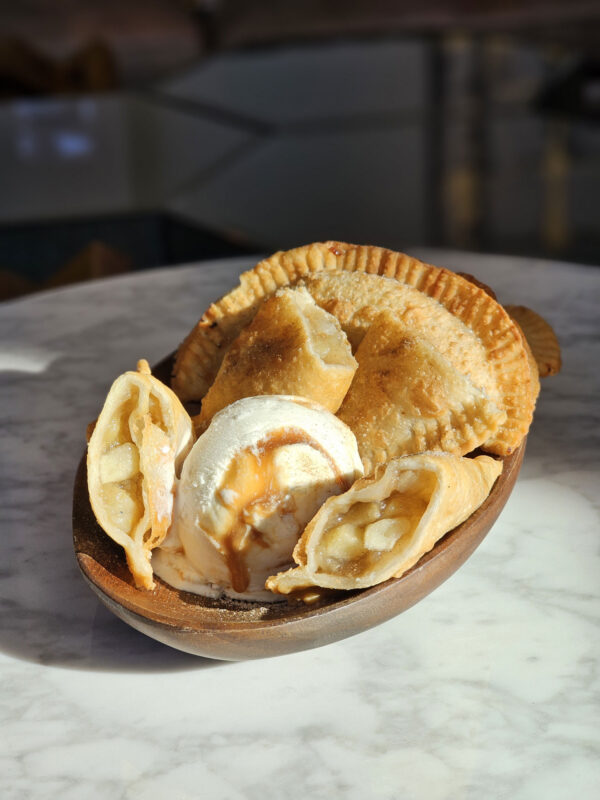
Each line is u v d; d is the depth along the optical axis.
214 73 2.03
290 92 1.83
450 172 1.43
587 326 0.71
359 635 0.41
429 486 0.37
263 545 0.39
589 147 1.53
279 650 0.36
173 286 0.85
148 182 1.32
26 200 1.23
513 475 0.42
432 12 2.97
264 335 0.45
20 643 0.42
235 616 0.37
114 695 0.39
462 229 1.25
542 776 0.34
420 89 1.81
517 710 0.37
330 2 3.15
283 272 0.51
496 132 1.58
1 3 3.08
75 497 0.43
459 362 0.44
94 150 1.47
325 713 0.37
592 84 1.77
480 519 0.39
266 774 0.35
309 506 0.39
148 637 0.42
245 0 3.20
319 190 1.32
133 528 0.39
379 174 1.38
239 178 1.35
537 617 0.41
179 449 0.41
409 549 0.36
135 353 0.71
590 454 0.54
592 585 0.43
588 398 0.61
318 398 0.43
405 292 0.47
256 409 0.40
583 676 0.38
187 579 0.40
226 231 1.15
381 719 0.37
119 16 3.13
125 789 0.34
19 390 0.67
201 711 0.38
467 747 0.35
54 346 0.74
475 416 0.43
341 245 0.50
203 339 0.51
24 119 1.66
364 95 1.78
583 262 1.24
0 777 0.35
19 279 1.02
